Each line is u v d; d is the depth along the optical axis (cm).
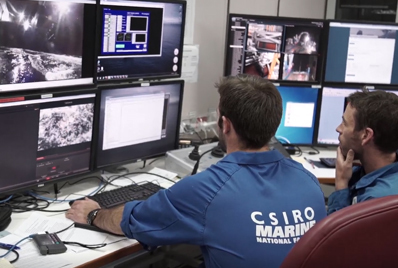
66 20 190
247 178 143
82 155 207
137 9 221
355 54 287
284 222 139
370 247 85
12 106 176
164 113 240
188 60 289
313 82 286
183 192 143
